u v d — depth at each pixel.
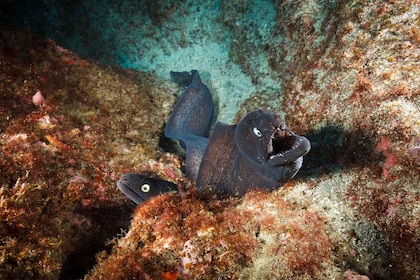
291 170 0.30
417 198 0.26
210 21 0.67
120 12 0.71
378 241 0.28
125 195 0.41
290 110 0.44
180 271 0.27
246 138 0.32
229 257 0.27
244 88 0.59
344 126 0.35
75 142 0.44
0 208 0.30
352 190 0.31
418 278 0.25
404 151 0.28
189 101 0.58
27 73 0.47
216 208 0.33
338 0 0.42
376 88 0.33
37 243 0.31
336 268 0.26
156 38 0.72
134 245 0.31
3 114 0.41
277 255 0.28
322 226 0.29
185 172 0.48
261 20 0.56
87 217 0.38
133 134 0.51
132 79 0.63
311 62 0.43
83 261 0.37
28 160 0.37
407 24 0.34
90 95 0.53
